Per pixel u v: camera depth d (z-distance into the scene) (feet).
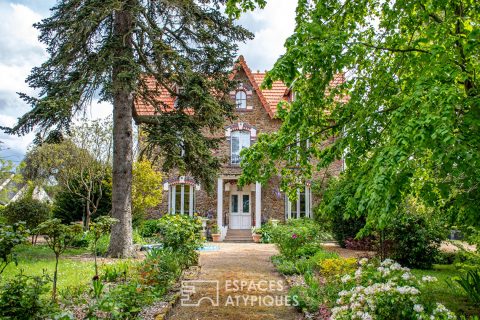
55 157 76.13
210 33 48.29
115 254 45.34
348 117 23.08
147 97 52.75
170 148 45.75
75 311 21.38
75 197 80.59
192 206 81.05
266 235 73.41
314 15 21.40
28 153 79.61
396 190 14.14
